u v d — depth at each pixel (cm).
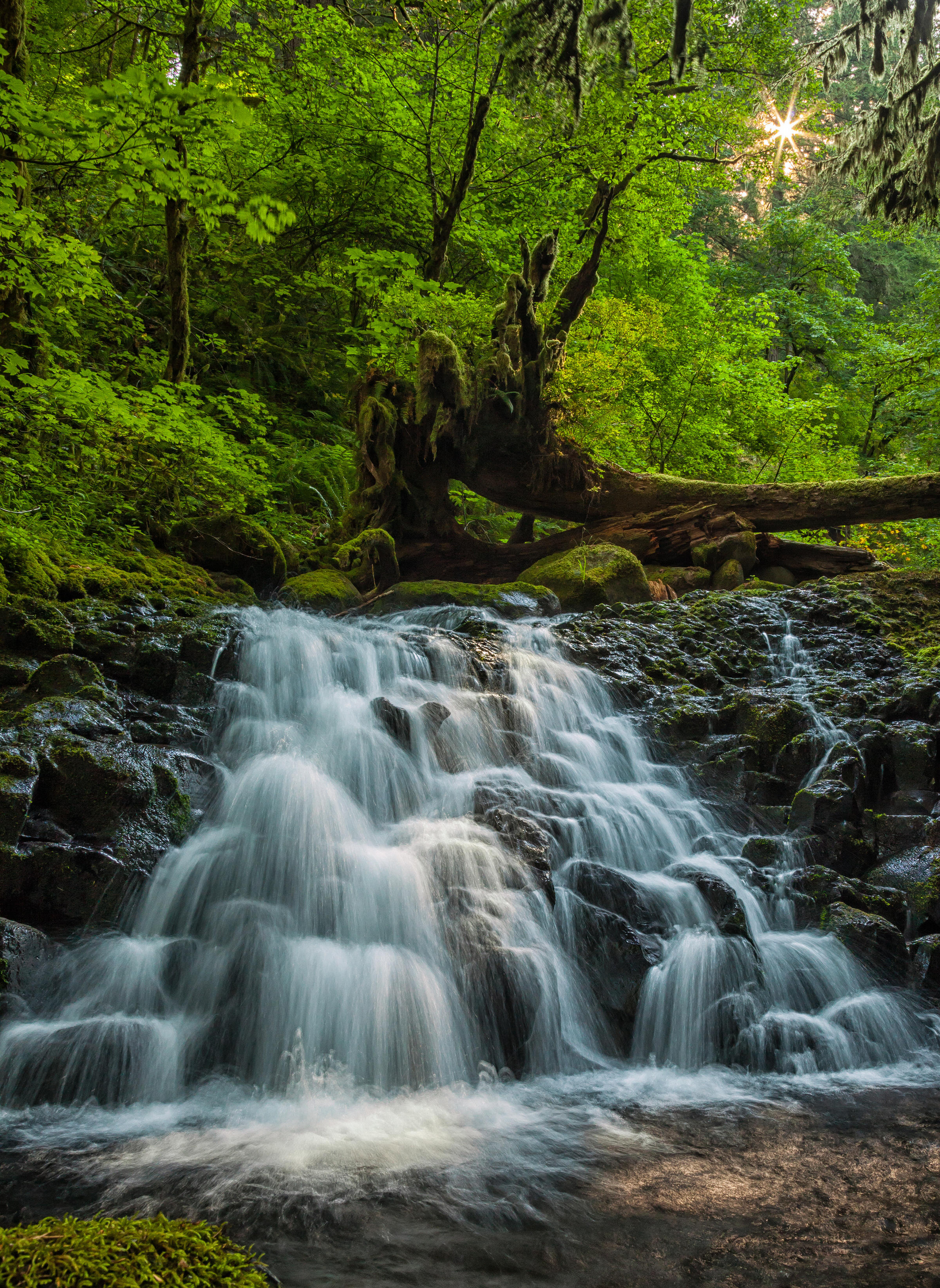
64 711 539
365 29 1359
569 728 715
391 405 1068
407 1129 372
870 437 2491
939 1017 515
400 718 627
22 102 720
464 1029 436
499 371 1027
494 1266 270
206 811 527
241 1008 423
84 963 436
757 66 1296
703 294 1930
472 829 541
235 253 1439
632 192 1462
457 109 1313
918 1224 301
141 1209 298
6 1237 194
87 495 884
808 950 526
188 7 1109
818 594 946
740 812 652
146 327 1362
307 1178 324
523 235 1445
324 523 1220
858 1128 384
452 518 1101
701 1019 475
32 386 803
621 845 589
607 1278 266
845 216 876
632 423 1387
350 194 1442
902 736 683
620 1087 432
